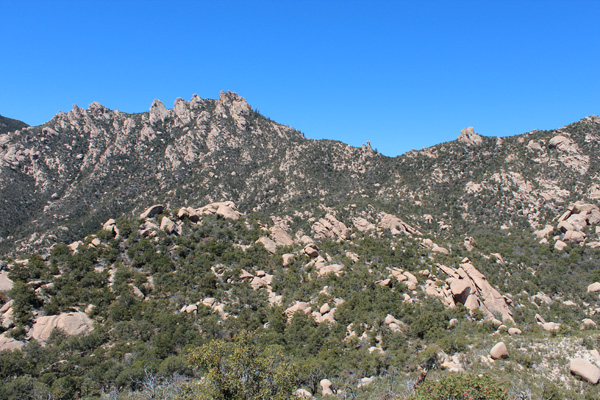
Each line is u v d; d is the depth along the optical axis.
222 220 109.75
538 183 149.12
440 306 72.62
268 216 161.50
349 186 190.00
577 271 99.00
